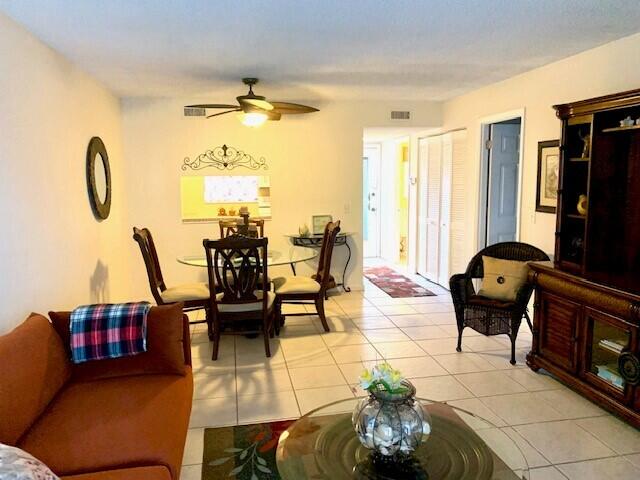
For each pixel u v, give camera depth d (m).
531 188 4.36
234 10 2.61
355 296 5.82
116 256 4.88
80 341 2.49
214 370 3.62
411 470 1.84
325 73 4.20
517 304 3.61
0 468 1.30
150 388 2.37
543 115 4.13
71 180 3.60
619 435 2.66
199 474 2.38
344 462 1.92
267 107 4.16
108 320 2.55
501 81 4.70
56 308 3.25
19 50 2.78
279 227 5.79
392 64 3.90
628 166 3.18
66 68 3.55
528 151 4.37
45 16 2.66
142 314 2.59
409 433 1.81
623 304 2.69
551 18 2.83
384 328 4.58
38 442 1.89
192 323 4.44
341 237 5.91
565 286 3.17
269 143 5.66
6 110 2.59
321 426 2.19
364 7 2.59
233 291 3.81
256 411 2.99
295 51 3.46
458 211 5.74
